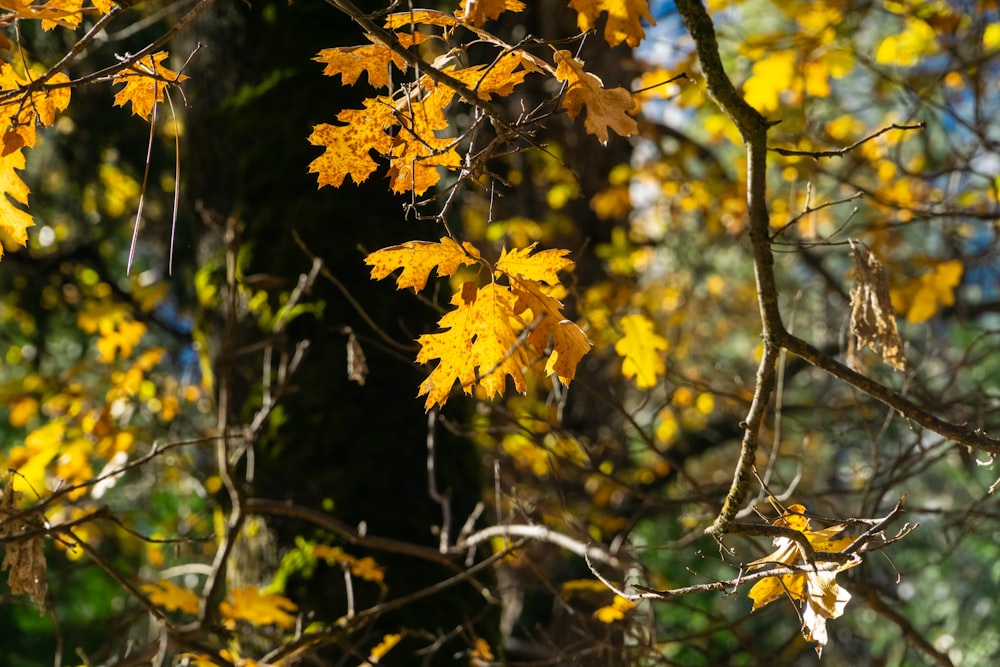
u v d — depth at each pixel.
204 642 3.12
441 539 3.28
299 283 3.36
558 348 1.68
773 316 1.74
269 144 3.57
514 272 1.71
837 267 8.92
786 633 6.30
